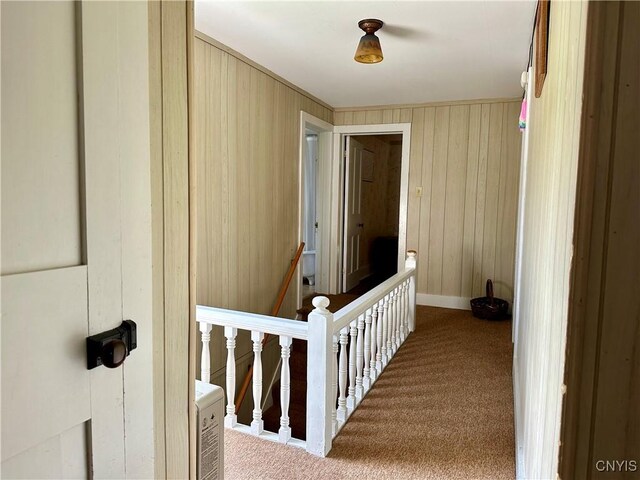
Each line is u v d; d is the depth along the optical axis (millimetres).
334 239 5238
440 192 4723
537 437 1054
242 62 3221
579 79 566
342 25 2607
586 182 519
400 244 4922
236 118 3191
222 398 1009
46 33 548
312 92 4312
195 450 904
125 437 695
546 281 1004
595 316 529
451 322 4172
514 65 3297
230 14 2469
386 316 3012
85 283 608
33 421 543
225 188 3109
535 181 1686
